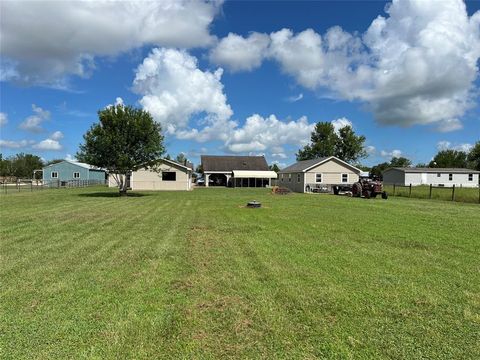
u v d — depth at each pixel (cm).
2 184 5700
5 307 472
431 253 774
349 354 357
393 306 475
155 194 3152
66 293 525
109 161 2897
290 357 352
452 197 2430
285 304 482
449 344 376
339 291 531
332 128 7244
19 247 836
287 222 1252
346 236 975
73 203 2080
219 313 453
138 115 2898
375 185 2634
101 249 816
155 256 747
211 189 4544
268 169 6247
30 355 354
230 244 868
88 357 351
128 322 427
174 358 350
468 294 520
